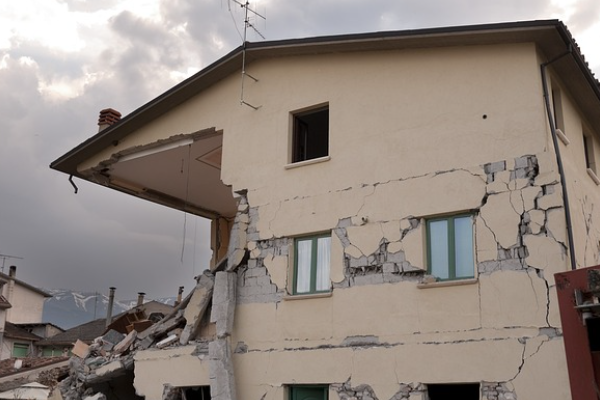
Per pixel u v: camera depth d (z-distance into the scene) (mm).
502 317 11852
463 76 13547
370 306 13477
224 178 16844
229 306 15477
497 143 12758
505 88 12961
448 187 13117
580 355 8492
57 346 51438
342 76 15391
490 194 12594
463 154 13109
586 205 14180
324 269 14633
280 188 15711
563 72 13680
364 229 14023
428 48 14164
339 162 14820
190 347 15875
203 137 18188
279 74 16625
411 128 13930
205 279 16516
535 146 12336
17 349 49875
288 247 15188
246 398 14758
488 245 12359
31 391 25297
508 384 11492
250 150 16594
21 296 58594
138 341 17453
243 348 15188
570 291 8734
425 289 12844
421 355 12555
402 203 13633
